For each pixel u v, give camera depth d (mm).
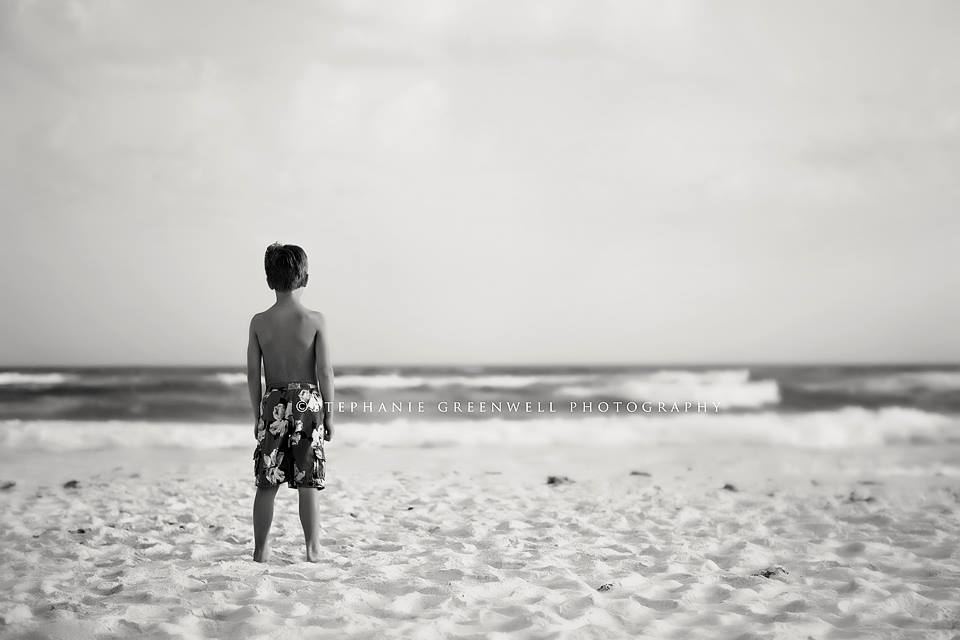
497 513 6309
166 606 3377
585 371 40500
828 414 18031
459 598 3574
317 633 3035
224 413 20219
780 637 3035
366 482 8281
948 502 6969
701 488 8070
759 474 9352
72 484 7945
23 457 10805
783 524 5828
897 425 15289
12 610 3352
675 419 16578
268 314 4379
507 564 4387
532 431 14164
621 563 4441
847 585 3918
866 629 3197
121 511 6355
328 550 4754
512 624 3213
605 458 10953
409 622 3199
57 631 3039
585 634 3066
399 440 13008
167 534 5332
